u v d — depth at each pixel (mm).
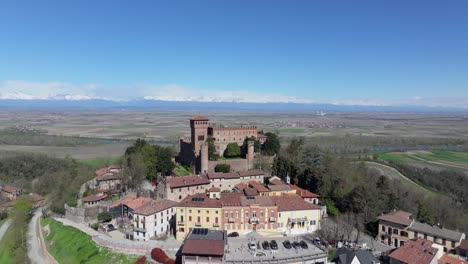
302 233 146500
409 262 114688
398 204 174000
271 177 189750
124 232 151750
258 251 125500
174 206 152500
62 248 153125
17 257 154250
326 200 169375
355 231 151000
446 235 130625
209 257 117000
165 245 136250
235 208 142875
